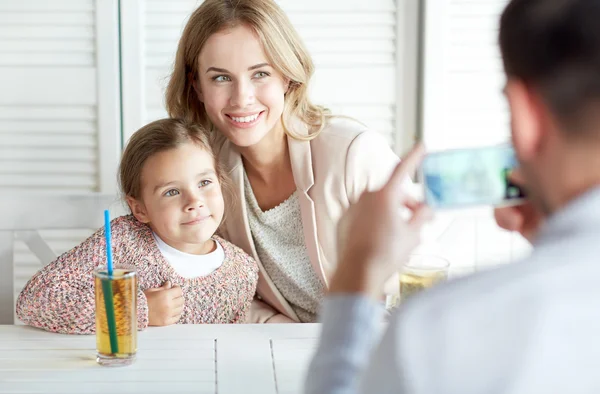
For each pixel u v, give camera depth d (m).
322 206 1.63
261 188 1.72
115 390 1.05
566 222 0.52
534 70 0.54
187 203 1.54
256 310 1.73
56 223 1.72
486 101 2.19
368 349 0.64
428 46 2.15
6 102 2.13
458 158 0.76
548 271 0.50
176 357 1.18
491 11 2.14
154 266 1.57
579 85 0.52
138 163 1.56
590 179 0.53
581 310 0.49
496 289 0.51
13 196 1.71
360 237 0.67
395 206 0.68
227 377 1.10
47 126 2.15
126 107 2.16
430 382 0.50
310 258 1.66
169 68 1.96
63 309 1.31
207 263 1.61
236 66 1.57
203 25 1.58
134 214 1.61
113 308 1.12
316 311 1.72
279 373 1.12
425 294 0.54
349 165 1.62
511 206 0.77
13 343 1.25
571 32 0.52
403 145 2.22
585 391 0.48
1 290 1.72
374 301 0.65
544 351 0.48
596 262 0.50
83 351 1.21
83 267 1.46
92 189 2.19
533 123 0.55
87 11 2.10
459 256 2.16
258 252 1.74
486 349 0.49
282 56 1.58
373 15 2.15
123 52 2.13
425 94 2.17
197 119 1.77
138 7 2.11
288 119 1.68
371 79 2.18
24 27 2.11
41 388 1.06
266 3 1.59
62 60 2.12
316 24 2.14
